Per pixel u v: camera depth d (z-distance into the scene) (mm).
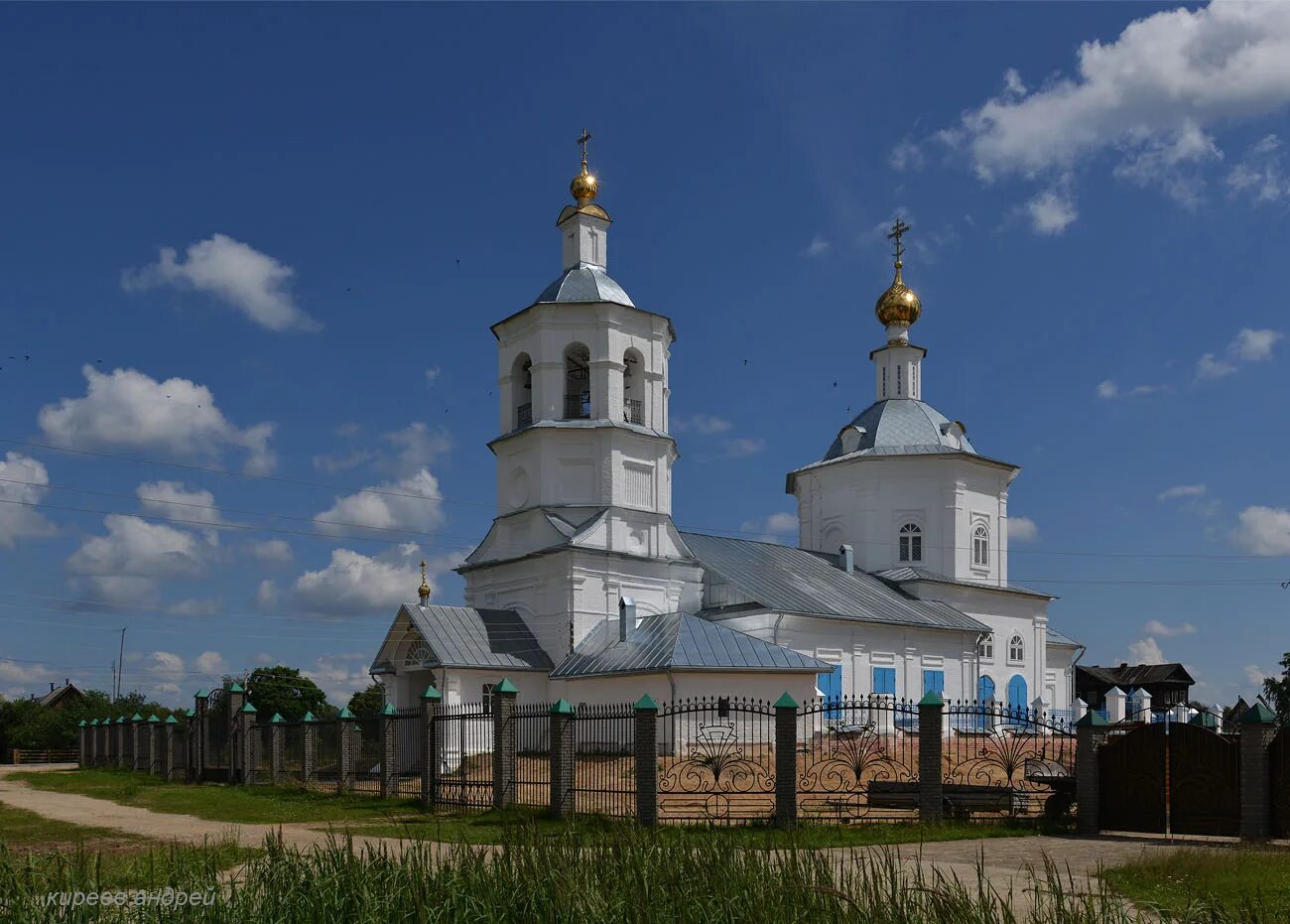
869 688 45719
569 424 41875
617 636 39469
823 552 54625
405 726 35594
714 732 35938
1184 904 13039
